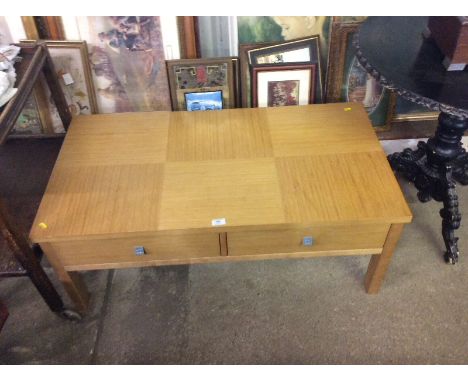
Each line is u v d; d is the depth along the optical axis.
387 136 1.76
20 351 1.35
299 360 1.31
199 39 1.43
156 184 1.22
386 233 1.21
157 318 1.42
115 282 1.51
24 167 1.47
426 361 1.30
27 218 1.29
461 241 1.61
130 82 1.51
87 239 1.13
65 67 1.46
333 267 1.54
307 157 1.29
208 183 1.22
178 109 1.58
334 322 1.39
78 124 1.42
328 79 1.57
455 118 1.42
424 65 1.18
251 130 1.39
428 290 1.46
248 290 1.48
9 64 1.22
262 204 1.16
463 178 1.74
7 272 1.18
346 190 1.19
